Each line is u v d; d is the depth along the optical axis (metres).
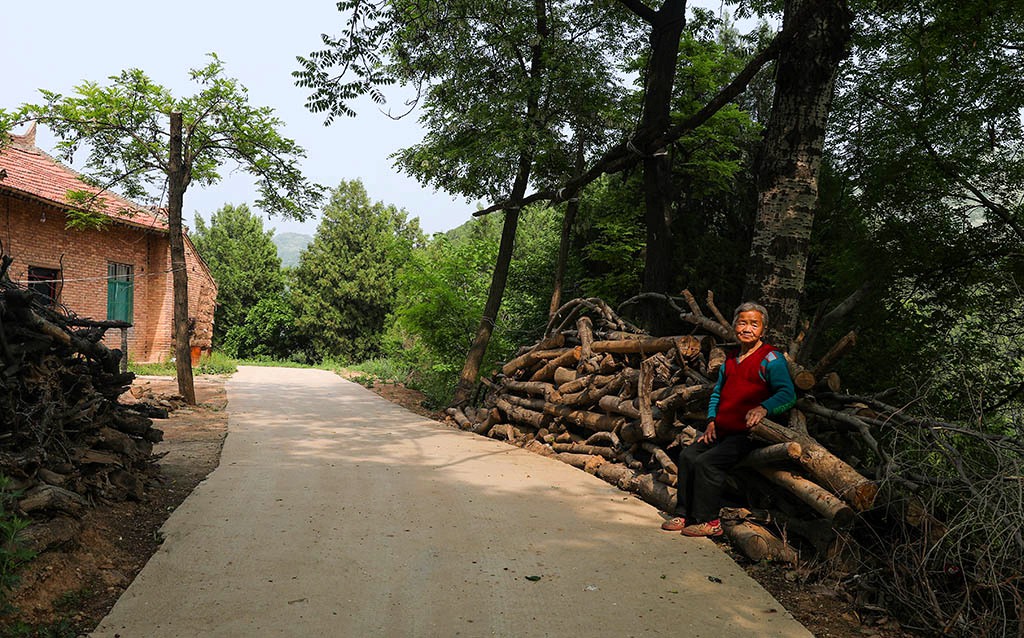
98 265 20.19
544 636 3.32
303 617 3.45
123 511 5.13
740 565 4.48
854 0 8.98
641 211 15.53
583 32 13.53
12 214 16.98
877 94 9.46
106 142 13.86
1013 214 8.35
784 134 6.46
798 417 5.04
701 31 13.61
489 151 12.78
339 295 38.00
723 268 14.70
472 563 4.32
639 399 6.67
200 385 17.16
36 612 3.33
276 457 7.82
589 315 10.86
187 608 3.51
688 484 5.16
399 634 3.30
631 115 13.71
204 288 24.70
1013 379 7.44
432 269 16.73
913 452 4.46
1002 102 8.34
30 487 4.01
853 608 3.85
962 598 3.75
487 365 15.78
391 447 8.80
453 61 12.54
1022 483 3.72
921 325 8.63
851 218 9.47
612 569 4.29
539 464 7.86
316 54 8.20
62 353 5.08
